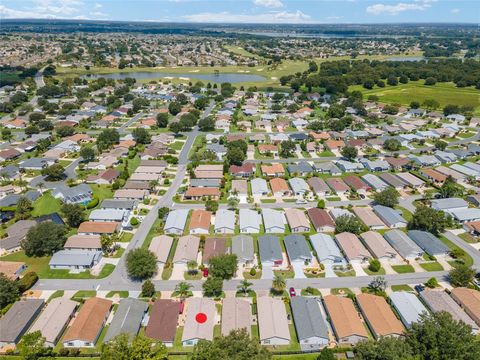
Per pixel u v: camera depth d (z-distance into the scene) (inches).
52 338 3024.1
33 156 7096.5
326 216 4849.9
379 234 4517.7
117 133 7755.9
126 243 4429.1
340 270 3998.5
